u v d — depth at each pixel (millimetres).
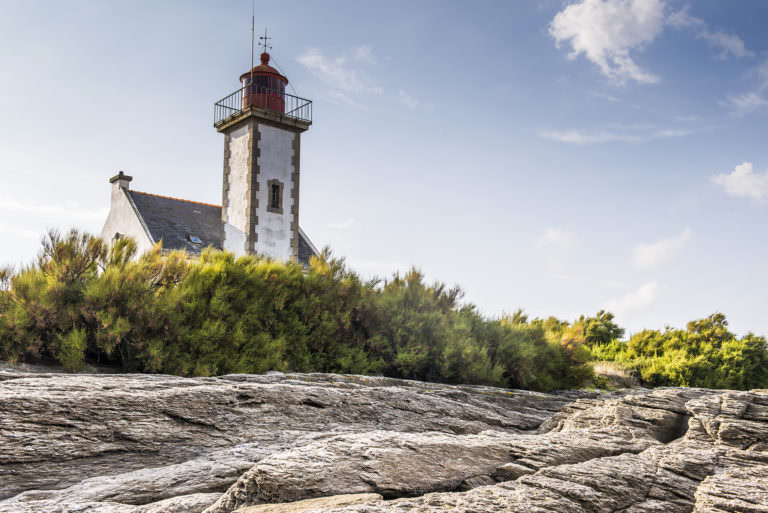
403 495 3451
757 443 5082
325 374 7656
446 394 7508
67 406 4340
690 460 4203
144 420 4535
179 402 4879
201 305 8211
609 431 5629
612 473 3760
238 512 2996
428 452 4000
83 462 3980
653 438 5789
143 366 7656
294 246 26609
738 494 3479
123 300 7688
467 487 3697
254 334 8703
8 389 4562
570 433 5258
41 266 8023
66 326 7461
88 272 8234
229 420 4926
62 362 7148
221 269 8734
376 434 4305
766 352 18156
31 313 7250
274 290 9188
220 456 4336
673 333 19734
